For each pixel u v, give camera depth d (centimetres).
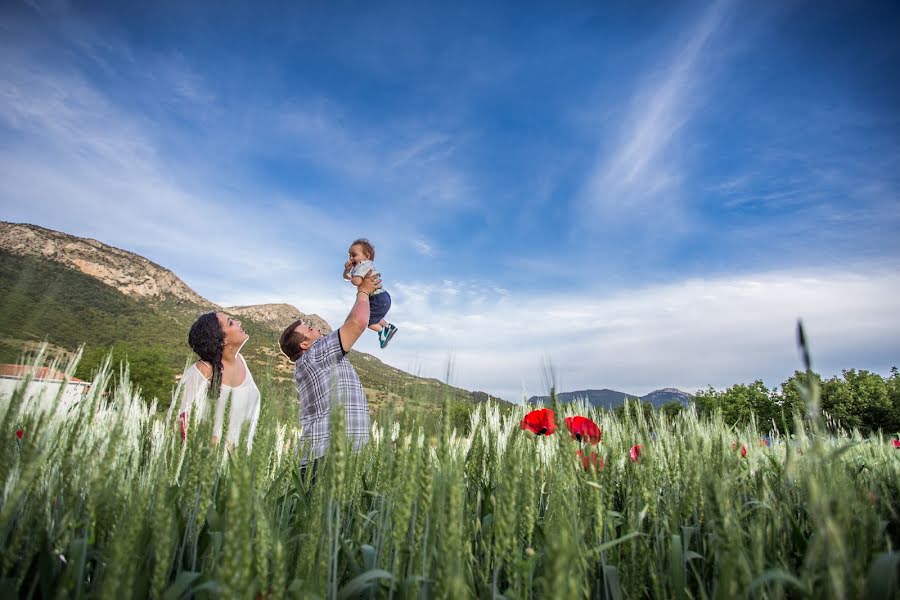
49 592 129
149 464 165
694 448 193
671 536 160
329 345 348
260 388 171
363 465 216
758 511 171
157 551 114
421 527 139
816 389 87
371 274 393
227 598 89
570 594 86
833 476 128
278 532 152
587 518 159
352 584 130
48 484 139
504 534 128
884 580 110
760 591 124
